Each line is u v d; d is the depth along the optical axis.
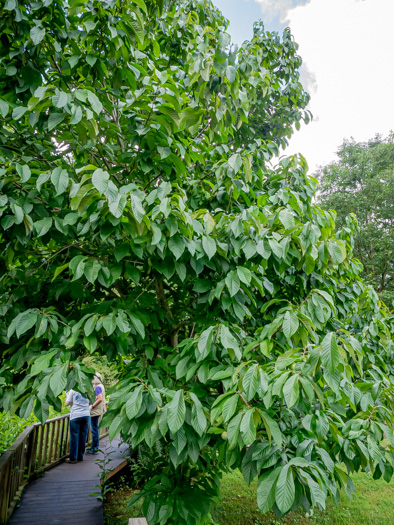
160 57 2.81
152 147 2.07
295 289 2.47
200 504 2.09
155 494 2.14
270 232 2.03
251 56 2.79
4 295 2.22
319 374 1.61
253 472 1.58
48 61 2.15
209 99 2.38
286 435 1.77
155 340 2.47
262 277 2.07
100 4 1.82
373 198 16.09
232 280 1.76
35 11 1.88
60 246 2.31
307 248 1.92
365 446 1.67
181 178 2.39
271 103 4.19
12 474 3.68
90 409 5.78
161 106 1.85
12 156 1.93
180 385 2.14
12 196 1.81
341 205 16.73
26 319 1.71
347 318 2.90
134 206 1.47
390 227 16.33
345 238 2.52
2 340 1.98
